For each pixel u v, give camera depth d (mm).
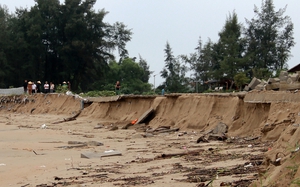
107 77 78750
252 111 19422
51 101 45250
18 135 23328
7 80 71875
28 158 14539
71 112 38969
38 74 73750
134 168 11664
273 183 6086
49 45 72500
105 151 15703
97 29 71688
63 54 69438
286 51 56281
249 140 16781
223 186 8000
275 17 56375
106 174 10867
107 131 25906
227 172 9539
